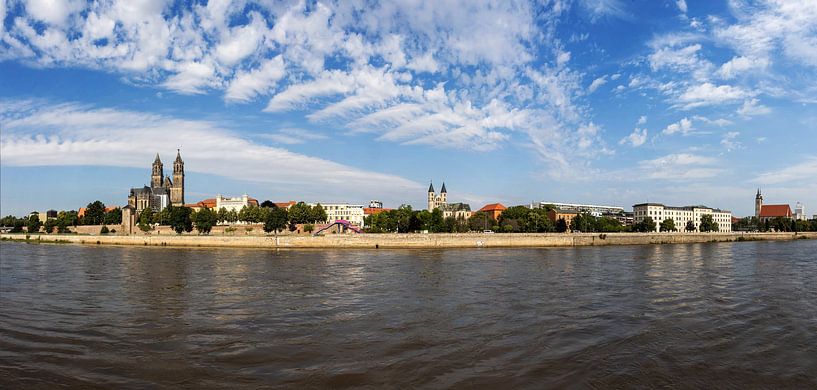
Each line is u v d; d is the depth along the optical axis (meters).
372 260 98.56
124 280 64.94
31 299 50.38
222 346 33.09
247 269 79.38
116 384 26.44
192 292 54.62
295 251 131.00
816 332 37.22
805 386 26.47
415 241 149.88
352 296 51.91
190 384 26.39
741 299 50.81
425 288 57.50
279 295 52.56
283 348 32.59
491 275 70.69
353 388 25.80
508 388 25.88
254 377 27.36
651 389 25.94
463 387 25.94
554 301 48.97
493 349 32.41
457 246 152.50
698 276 70.31
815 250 138.12
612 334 36.16
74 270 77.94
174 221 185.38
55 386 26.19
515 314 42.78
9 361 30.06
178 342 34.00
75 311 44.19
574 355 31.19
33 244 164.75
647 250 138.88
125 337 35.34
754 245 172.38
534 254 119.00
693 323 39.69
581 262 93.94
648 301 49.22
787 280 66.25
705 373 28.20
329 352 31.77
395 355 31.14
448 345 33.25
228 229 199.25
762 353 31.91
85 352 31.86
